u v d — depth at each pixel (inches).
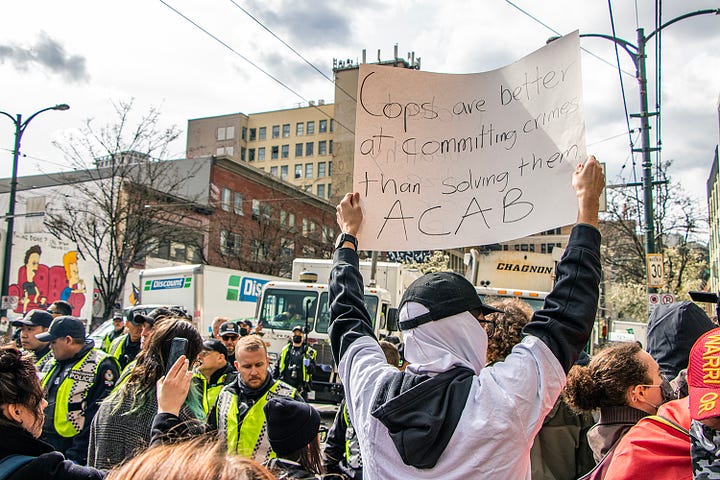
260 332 469.4
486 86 108.7
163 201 1267.2
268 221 1672.0
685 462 80.7
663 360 123.2
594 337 826.2
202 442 47.0
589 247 78.1
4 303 876.0
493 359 130.0
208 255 1526.8
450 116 110.3
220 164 1675.7
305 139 3993.6
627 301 1847.9
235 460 45.4
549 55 101.0
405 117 112.8
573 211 93.3
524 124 102.3
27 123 893.2
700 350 68.7
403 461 68.7
